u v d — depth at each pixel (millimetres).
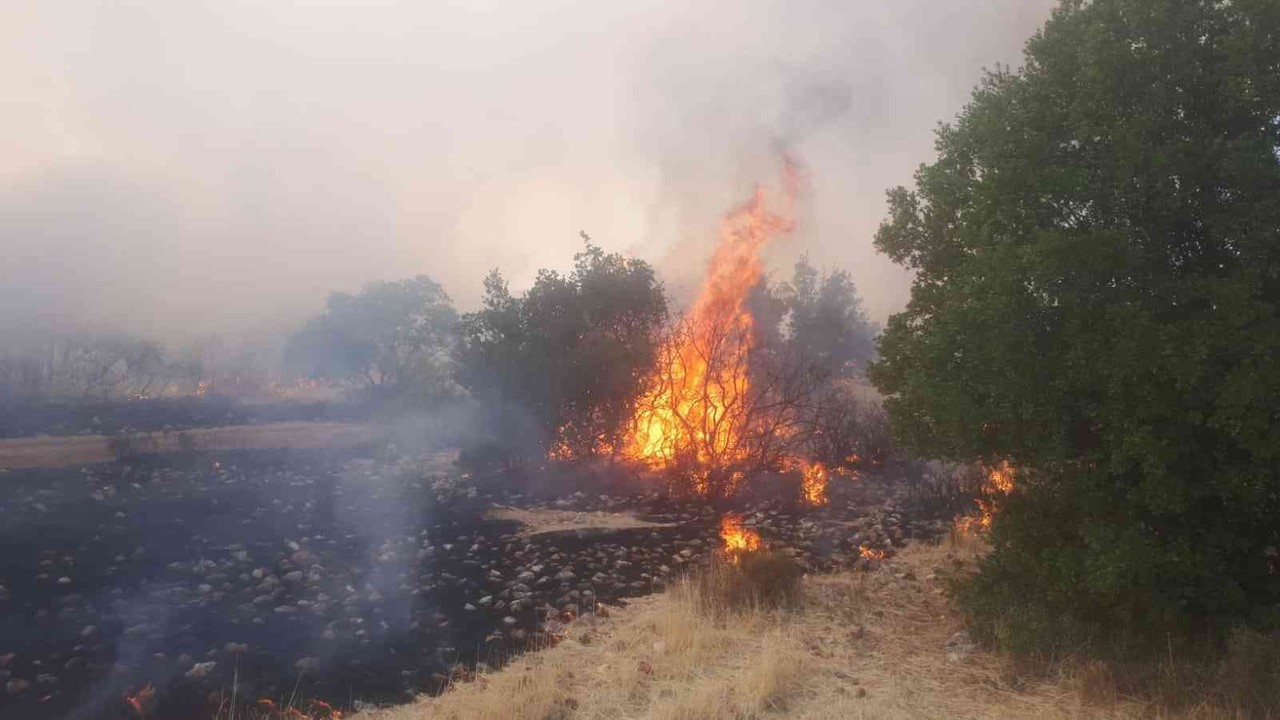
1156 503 5230
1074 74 5914
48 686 5359
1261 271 5340
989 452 6203
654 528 10125
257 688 5434
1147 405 5250
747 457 12625
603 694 5320
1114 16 5738
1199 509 5559
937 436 6582
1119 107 5703
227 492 11398
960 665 5809
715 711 5012
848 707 5129
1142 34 5613
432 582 7848
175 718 4973
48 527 9164
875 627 6586
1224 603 5430
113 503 10430
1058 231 5453
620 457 13312
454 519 10391
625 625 6684
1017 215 5902
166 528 9383
